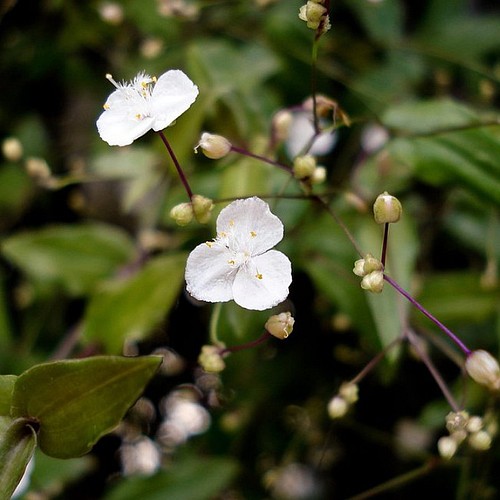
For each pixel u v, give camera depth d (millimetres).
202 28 323
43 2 332
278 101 310
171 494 298
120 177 314
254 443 319
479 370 256
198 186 300
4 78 338
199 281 255
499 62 326
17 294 325
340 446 320
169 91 258
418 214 307
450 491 308
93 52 336
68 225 334
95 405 254
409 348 300
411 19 332
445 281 294
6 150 305
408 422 314
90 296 307
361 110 312
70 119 339
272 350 315
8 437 254
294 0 320
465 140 284
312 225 295
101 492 321
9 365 310
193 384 323
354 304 291
